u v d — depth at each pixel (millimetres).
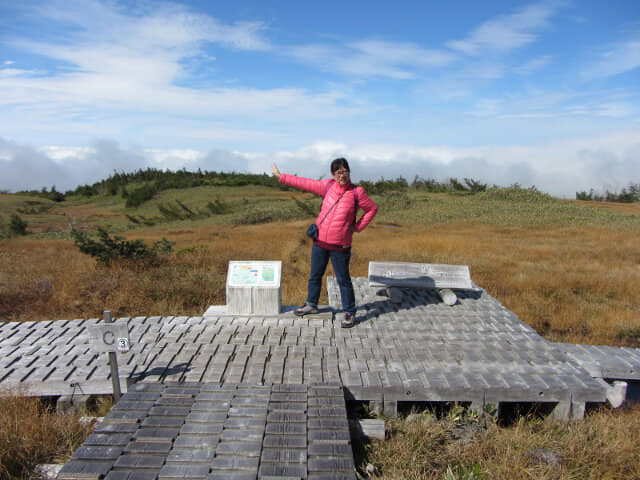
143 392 3602
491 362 4277
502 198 39656
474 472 3129
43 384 3834
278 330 4812
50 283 8500
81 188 72188
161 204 47219
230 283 5168
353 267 11508
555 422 3871
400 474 3145
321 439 3016
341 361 4188
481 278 10477
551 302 8719
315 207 37750
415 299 6125
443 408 4180
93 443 2963
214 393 3566
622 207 39719
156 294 8164
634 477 3211
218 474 2680
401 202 37656
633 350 4938
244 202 45406
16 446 3164
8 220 38344
